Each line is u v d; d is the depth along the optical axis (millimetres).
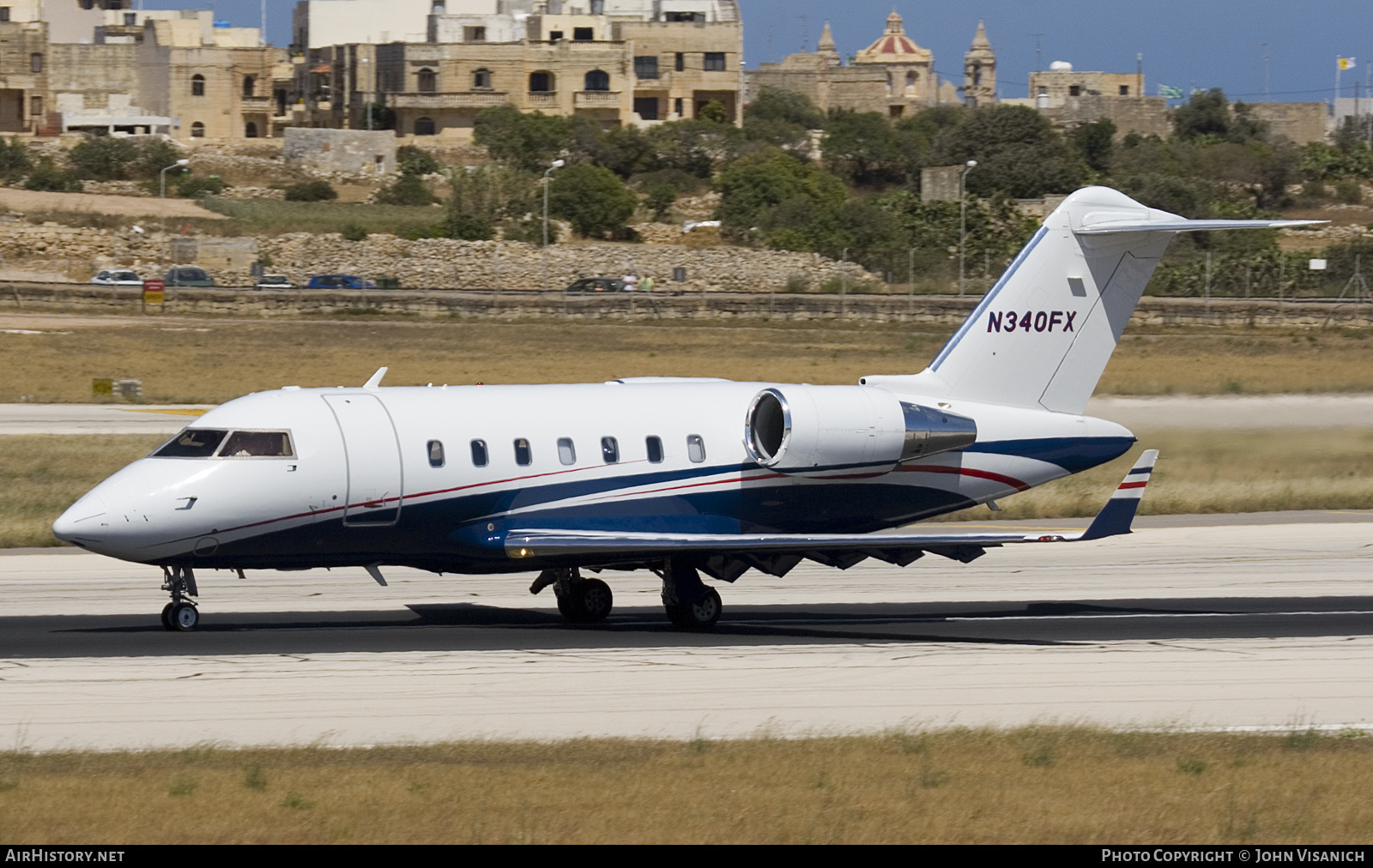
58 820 49406
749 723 65688
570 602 94562
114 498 82375
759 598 105000
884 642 87062
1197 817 51562
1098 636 89312
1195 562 121438
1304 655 83125
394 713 66312
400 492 86625
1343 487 159125
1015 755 59406
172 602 87188
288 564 86688
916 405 98688
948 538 86000
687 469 93750
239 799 51719
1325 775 57219
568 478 90688
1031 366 103000
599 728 64312
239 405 86938
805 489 96562
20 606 95688
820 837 48906
